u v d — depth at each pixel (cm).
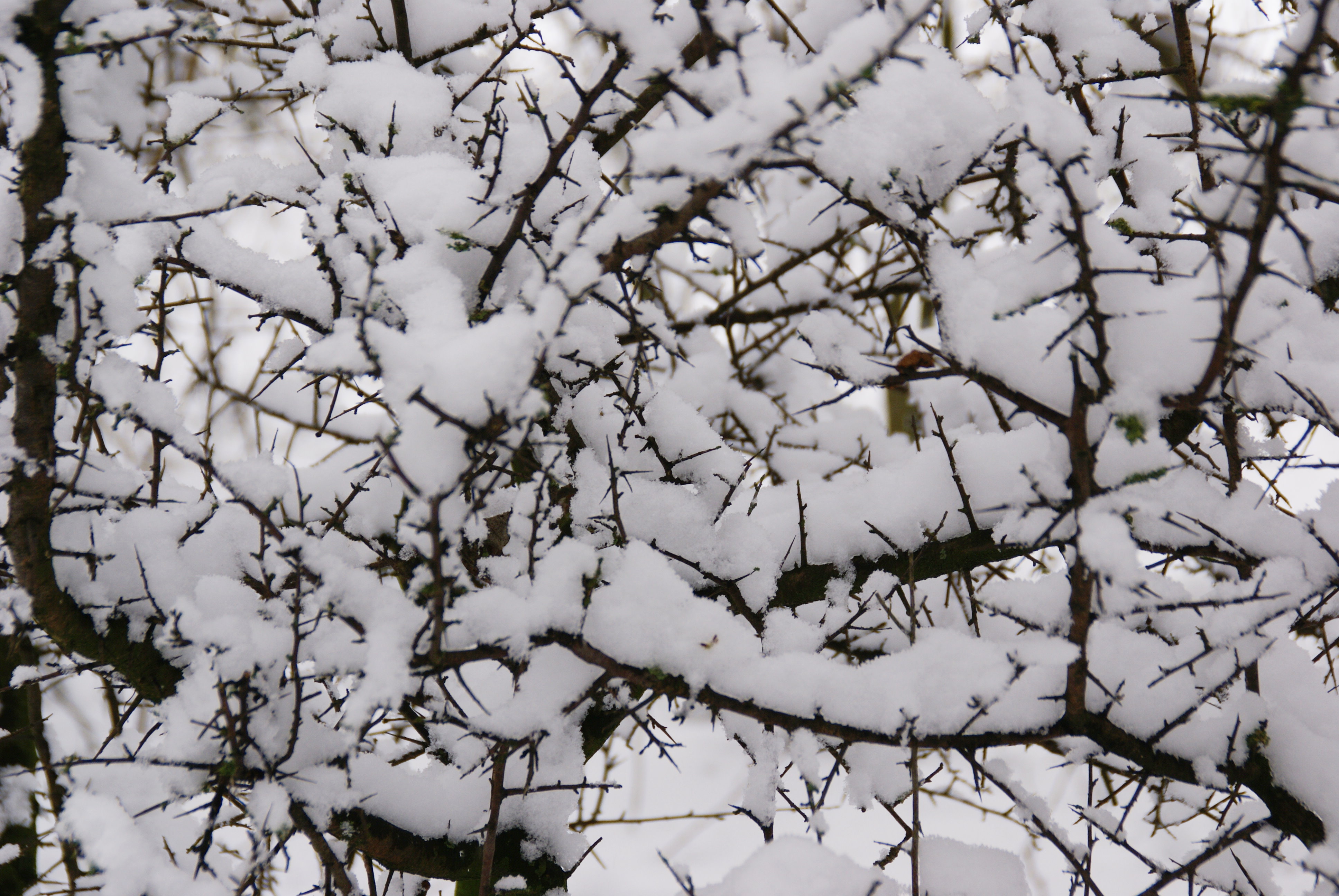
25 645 298
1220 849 167
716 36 152
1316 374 186
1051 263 150
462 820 219
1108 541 138
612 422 232
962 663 180
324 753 182
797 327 181
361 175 194
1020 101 140
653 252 189
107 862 156
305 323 218
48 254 162
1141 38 273
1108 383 148
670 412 240
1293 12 251
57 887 329
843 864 165
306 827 165
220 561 206
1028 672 183
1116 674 190
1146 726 186
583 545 180
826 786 178
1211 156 221
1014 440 229
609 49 238
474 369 140
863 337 437
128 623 192
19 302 168
